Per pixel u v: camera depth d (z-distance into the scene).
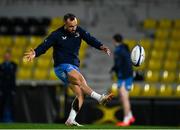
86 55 58.84
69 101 43.31
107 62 58.22
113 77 55.34
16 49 60.00
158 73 54.88
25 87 45.16
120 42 39.34
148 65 56.09
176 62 56.88
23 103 45.09
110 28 62.12
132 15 63.31
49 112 44.47
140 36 61.12
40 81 54.84
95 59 58.47
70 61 26.25
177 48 58.84
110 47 59.62
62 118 43.91
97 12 63.69
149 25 62.34
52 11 64.81
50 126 30.41
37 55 25.36
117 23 62.66
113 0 64.25
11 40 61.72
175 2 64.00
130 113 39.28
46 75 55.34
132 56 27.23
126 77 38.91
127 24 62.66
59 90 44.69
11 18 64.75
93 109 42.94
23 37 62.22
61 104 44.25
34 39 60.88
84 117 42.84
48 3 65.06
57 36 26.03
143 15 63.53
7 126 30.67
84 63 57.91
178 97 43.72
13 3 65.44
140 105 43.69
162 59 57.03
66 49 26.20
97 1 64.31
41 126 30.52
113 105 42.97
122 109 42.94
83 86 25.89
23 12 65.44
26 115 45.00
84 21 63.31
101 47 26.95
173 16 63.62
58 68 26.30
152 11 63.72
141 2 64.06
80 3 64.44
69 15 26.00
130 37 61.19
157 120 43.56
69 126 28.14
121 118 42.91
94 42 26.81
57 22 62.97
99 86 54.56
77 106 26.30
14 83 45.50
